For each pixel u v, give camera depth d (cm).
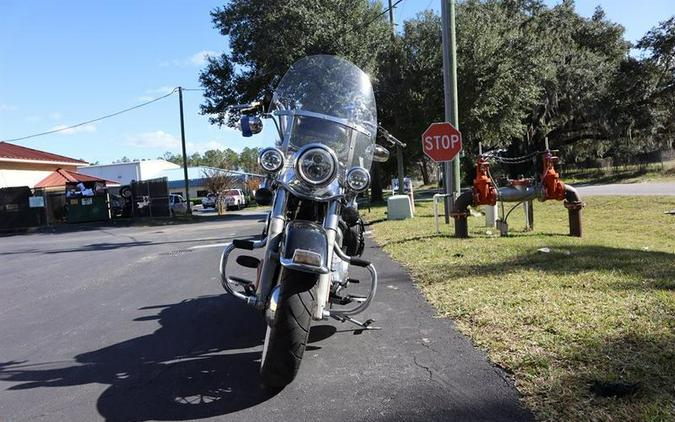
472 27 2298
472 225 1277
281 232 407
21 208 2680
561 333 434
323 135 479
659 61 3578
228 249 443
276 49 2270
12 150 3578
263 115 496
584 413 312
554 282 596
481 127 2425
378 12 2464
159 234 1812
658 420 295
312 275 377
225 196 4631
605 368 362
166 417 352
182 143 3541
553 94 3597
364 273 750
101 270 1005
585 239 971
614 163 4275
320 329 512
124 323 591
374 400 359
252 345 489
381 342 468
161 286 791
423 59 2347
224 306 639
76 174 3712
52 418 359
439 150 1183
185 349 488
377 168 2953
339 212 445
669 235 1181
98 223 2762
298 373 411
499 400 344
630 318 452
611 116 3775
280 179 429
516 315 491
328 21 2272
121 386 409
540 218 1641
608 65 3756
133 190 3212
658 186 2542
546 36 3253
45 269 1081
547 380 357
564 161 5212
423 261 797
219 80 2719
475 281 636
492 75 2294
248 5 2439
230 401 371
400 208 1584
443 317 523
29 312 683
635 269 636
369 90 524
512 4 3506
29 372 450
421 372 398
